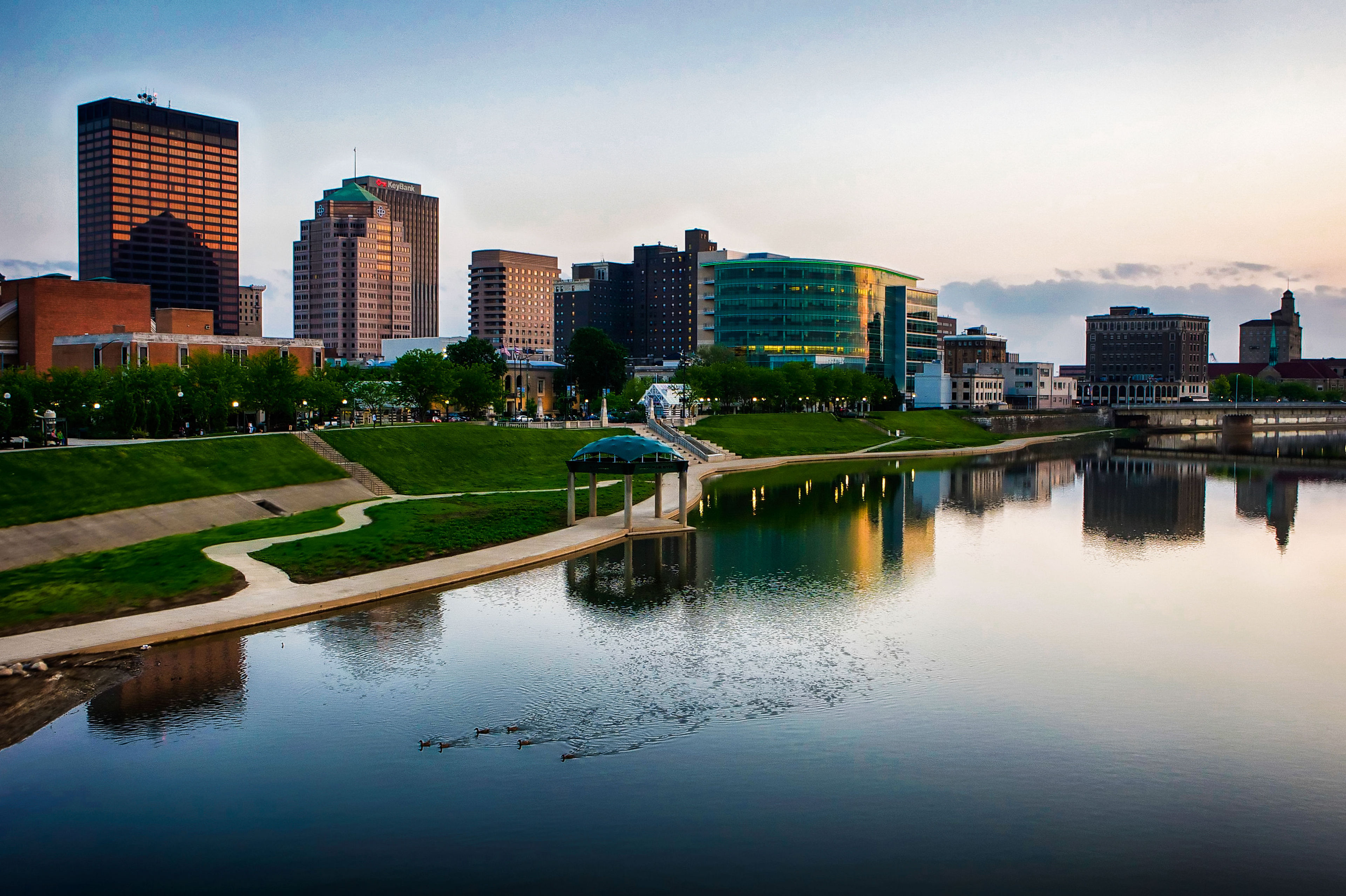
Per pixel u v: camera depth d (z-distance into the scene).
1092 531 113.06
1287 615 74.38
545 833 40.81
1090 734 51.00
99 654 59.09
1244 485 163.12
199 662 58.72
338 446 132.88
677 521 112.31
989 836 41.00
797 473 178.88
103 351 170.50
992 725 52.03
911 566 91.06
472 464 147.12
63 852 39.00
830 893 37.03
